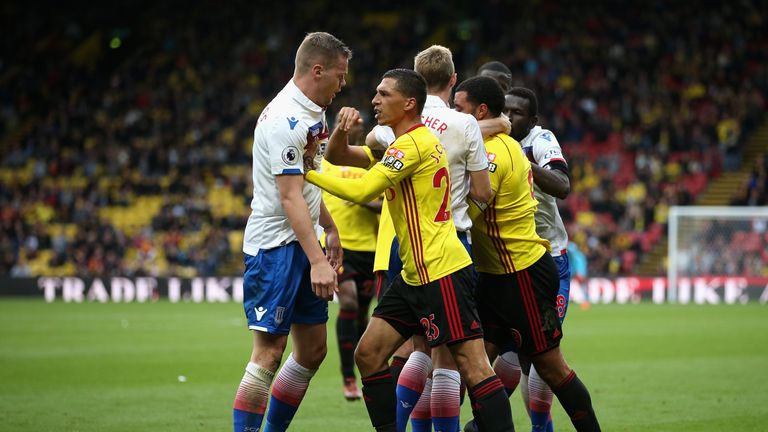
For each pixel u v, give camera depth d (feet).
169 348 157.28
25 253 347.36
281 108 63.62
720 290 304.50
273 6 473.26
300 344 67.15
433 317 63.46
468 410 95.35
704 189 352.90
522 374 78.74
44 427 84.38
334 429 84.69
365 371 65.62
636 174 357.00
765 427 85.25
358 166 71.72
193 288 320.29
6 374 122.52
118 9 487.20
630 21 428.15
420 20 457.27
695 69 400.67
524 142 77.05
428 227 63.67
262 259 64.23
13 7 486.38
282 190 62.75
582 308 272.72
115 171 385.29
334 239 69.56
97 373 123.85
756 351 152.15
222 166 383.86
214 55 448.65
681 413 92.48
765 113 384.88
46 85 443.32
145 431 82.79
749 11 420.36
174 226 351.46
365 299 110.22
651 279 308.81
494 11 442.91
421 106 64.64
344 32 450.30
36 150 399.03
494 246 68.28
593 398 102.27
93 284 322.14
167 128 405.59
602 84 401.70
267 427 68.23
